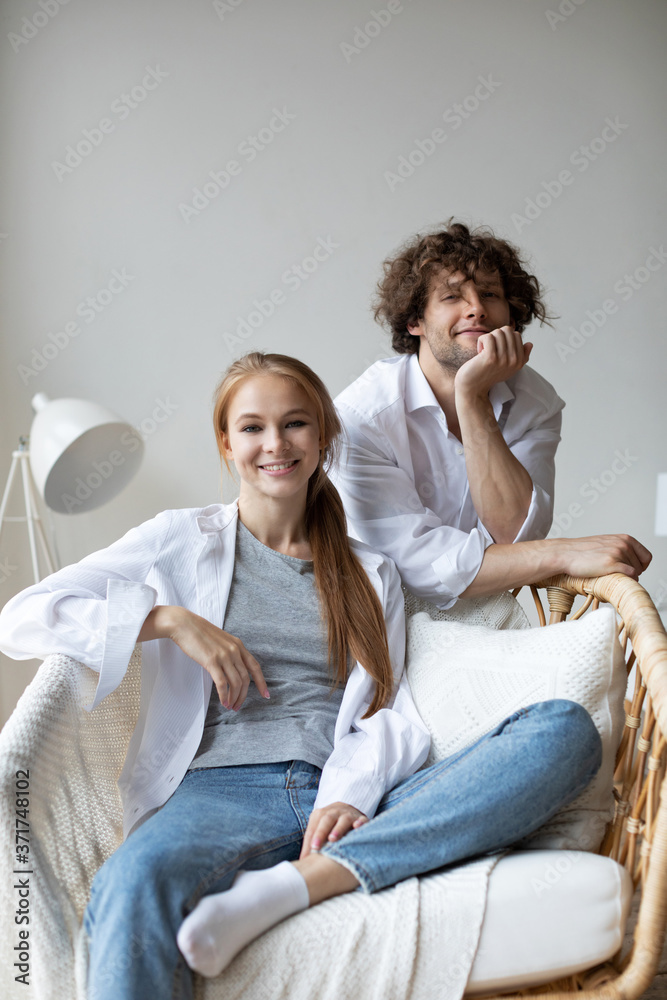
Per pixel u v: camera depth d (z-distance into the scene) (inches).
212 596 49.6
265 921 34.6
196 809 40.3
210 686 47.2
